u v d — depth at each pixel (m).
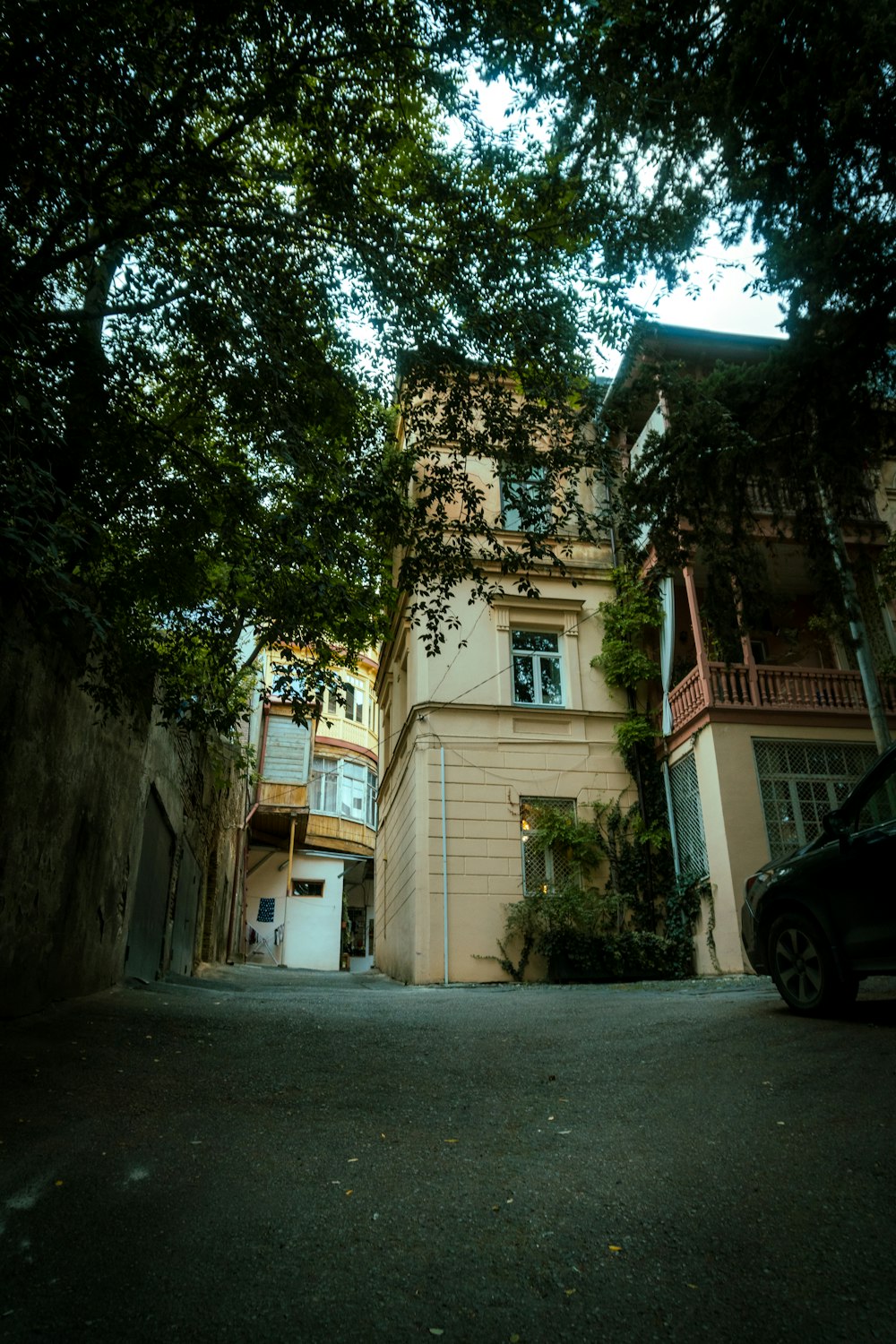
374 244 6.48
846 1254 2.36
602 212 6.41
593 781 15.26
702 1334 2.01
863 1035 4.82
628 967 13.57
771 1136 3.33
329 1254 2.44
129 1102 3.87
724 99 5.55
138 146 5.15
